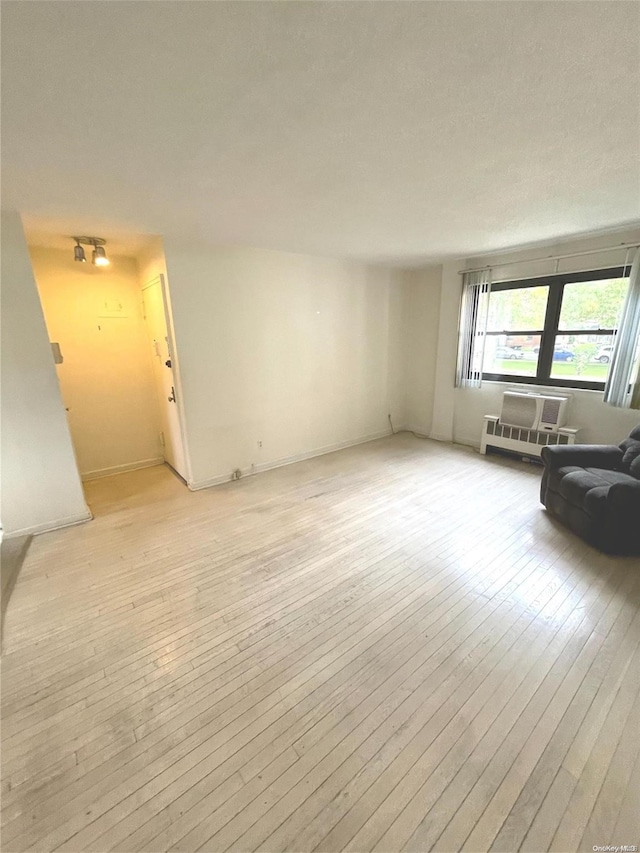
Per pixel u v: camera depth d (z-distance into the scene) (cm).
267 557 249
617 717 142
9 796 121
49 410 277
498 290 425
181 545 265
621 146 167
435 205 244
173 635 186
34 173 183
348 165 183
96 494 352
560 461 293
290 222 275
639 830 110
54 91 121
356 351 474
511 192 222
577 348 373
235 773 126
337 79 120
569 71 117
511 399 407
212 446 366
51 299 345
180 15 94
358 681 159
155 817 115
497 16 97
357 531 280
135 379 402
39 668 168
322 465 424
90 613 201
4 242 246
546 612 196
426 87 125
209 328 343
